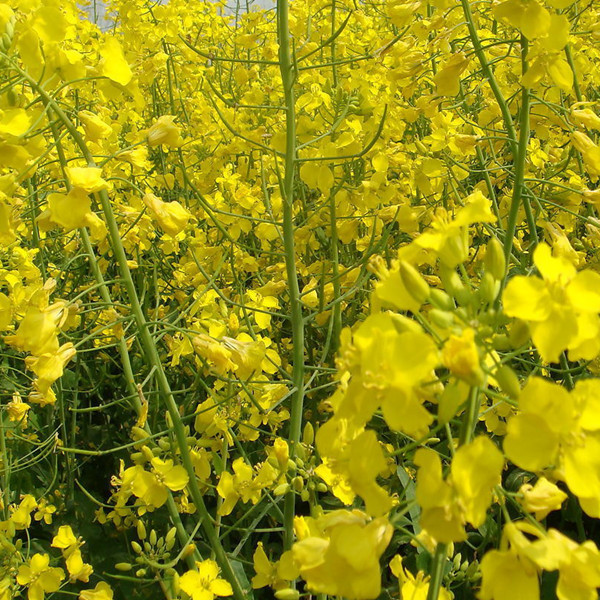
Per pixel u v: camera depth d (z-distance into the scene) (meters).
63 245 0.44
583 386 0.11
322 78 0.42
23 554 0.32
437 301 0.12
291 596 0.20
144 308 0.38
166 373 0.38
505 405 0.28
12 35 0.19
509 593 0.11
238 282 0.33
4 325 0.22
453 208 0.36
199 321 0.27
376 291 0.13
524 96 0.24
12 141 0.18
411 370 0.11
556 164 0.36
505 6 0.21
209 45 0.71
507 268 0.26
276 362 0.28
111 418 0.42
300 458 0.24
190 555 0.24
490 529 0.28
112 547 0.33
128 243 0.35
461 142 0.32
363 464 0.12
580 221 0.38
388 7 0.31
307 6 0.49
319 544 0.13
